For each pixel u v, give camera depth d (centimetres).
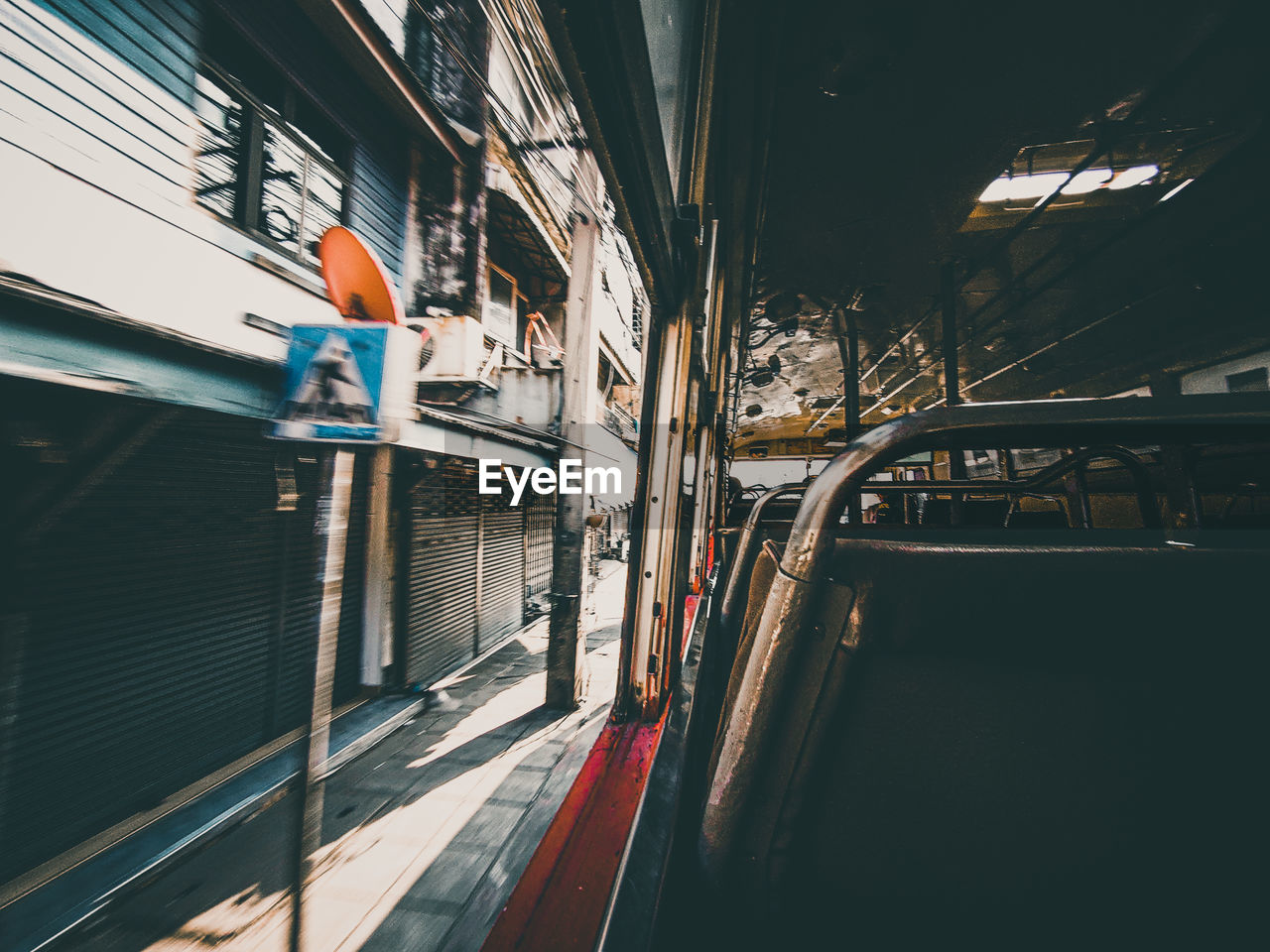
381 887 273
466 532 615
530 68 337
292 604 397
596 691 539
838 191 366
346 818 329
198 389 308
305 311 392
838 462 62
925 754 66
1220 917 63
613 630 783
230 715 351
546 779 372
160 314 293
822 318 571
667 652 167
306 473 407
